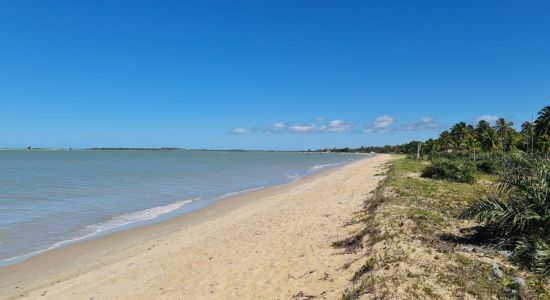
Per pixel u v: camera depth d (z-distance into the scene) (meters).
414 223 11.79
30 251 14.81
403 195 17.48
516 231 9.34
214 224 18.34
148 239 16.48
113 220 20.70
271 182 43.25
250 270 10.49
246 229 15.77
